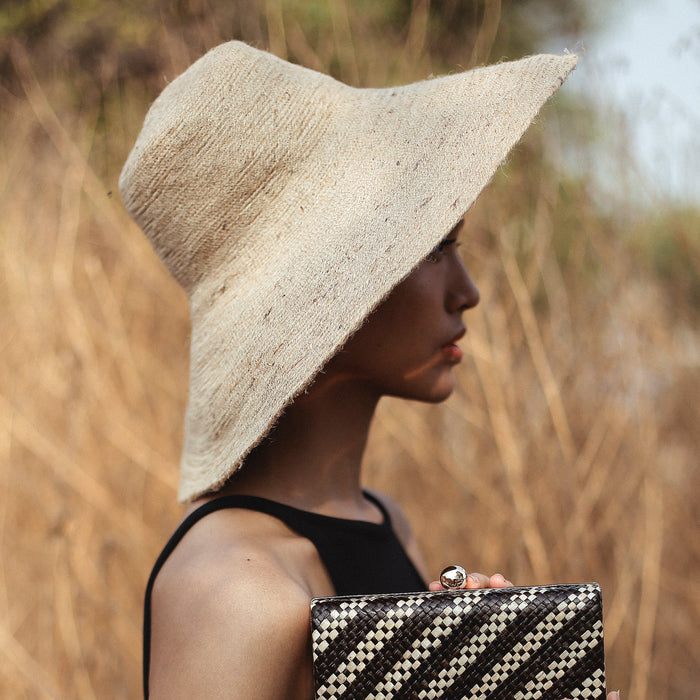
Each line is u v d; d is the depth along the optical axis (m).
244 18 2.02
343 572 0.73
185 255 0.78
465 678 0.56
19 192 2.13
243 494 0.75
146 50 2.20
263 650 0.57
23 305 1.95
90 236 2.11
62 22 2.44
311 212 0.72
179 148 0.75
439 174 0.69
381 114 0.76
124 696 1.76
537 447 1.82
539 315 1.94
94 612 1.77
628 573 1.81
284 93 0.75
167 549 0.71
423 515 1.90
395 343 0.75
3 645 1.70
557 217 1.93
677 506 1.92
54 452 1.79
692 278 1.92
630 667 1.83
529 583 1.76
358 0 2.17
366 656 0.56
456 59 2.12
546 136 1.86
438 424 1.95
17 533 1.84
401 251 0.65
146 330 2.00
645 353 1.88
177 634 0.60
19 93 2.42
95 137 2.22
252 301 0.72
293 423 0.77
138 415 1.89
